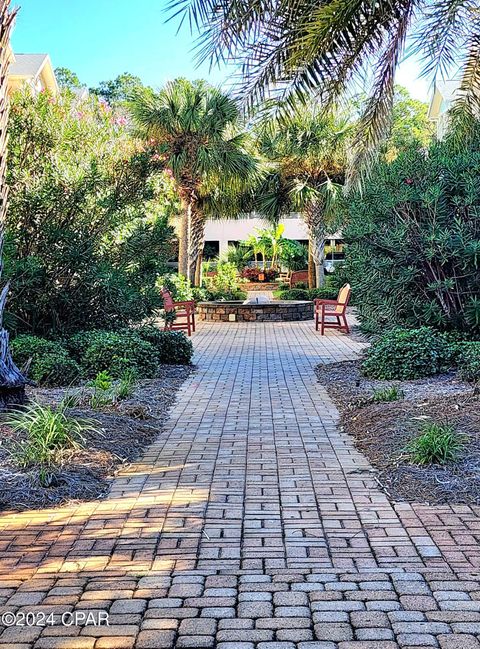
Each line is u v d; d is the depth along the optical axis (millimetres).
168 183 12773
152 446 5781
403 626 2816
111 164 10727
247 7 6609
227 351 12680
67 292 10039
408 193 9289
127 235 11008
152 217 12211
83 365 8984
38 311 10023
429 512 4113
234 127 18281
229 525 3973
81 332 10016
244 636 2762
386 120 7840
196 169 18938
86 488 4555
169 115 17891
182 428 6461
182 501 4383
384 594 3096
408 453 5102
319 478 4828
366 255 10070
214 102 17906
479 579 3232
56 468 4785
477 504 4207
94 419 6070
